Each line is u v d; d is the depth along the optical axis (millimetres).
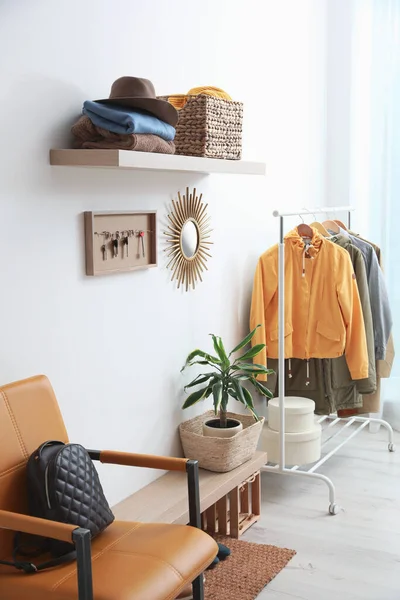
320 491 3600
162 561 1979
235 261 3631
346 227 4371
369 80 4512
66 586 1858
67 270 2490
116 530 2205
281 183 4059
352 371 3695
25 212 2301
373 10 4453
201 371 3371
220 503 3098
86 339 2602
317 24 4379
